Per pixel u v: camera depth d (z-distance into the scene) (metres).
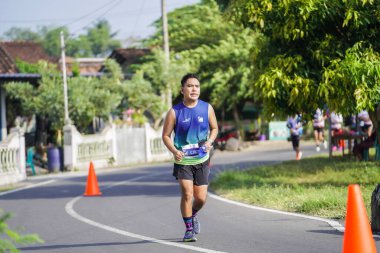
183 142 9.23
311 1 14.39
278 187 15.43
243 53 37.75
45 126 36.03
